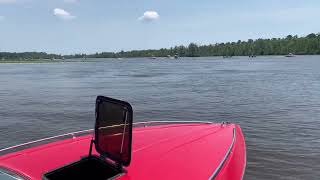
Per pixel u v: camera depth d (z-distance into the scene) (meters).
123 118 4.88
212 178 5.77
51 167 5.93
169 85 44.16
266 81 46.25
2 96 35.09
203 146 7.02
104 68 112.44
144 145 6.86
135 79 56.81
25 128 18.72
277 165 12.19
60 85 47.69
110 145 5.18
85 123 19.91
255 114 21.83
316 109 23.25
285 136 16.05
